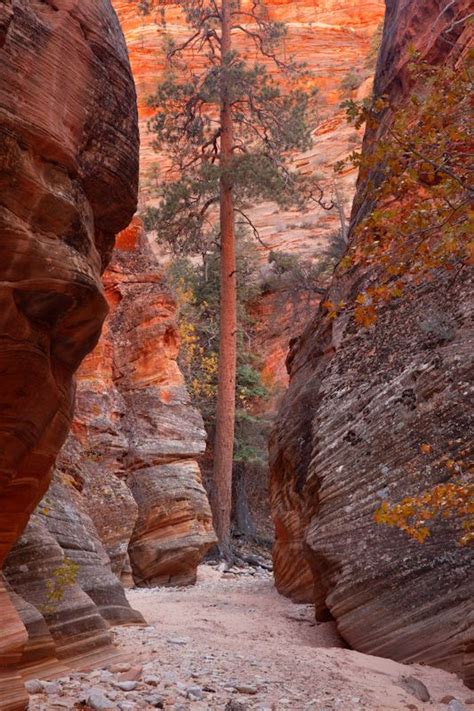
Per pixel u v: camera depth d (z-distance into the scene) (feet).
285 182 83.10
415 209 17.03
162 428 64.39
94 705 17.54
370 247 17.37
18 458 15.16
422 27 43.19
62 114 14.17
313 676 22.98
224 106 84.07
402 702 21.08
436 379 29.84
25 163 13.15
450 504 19.02
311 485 35.47
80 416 58.03
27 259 13.10
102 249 17.22
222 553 75.10
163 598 46.34
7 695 14.98
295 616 37.73
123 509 53.98
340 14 228.63
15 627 15.97
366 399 33.47
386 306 36.01
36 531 24.90
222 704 18.97
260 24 89.15
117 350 65.82
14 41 13.23
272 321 116.98
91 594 29.55
